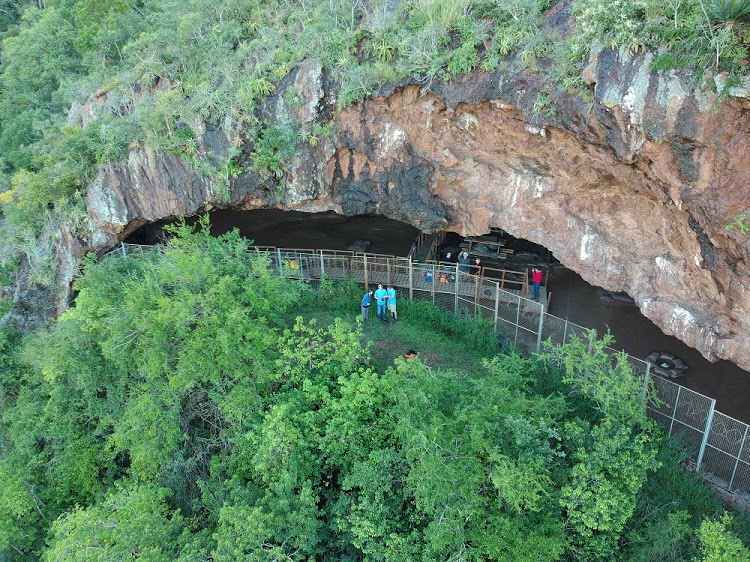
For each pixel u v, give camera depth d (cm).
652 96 1196
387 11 1798
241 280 1708
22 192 2275
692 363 1809
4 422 1916
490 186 1803
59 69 3225
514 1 1461
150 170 2053
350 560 1292
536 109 1413
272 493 1320
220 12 2198
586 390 1432
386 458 1270
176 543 1205
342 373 1534
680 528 1227
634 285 1644
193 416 1625
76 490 1714
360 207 2039
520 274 2330
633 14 1214
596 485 1180
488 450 1145
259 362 1519
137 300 1510
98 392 1792
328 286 2145
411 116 1728
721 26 1092
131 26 2722
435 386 1333
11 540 1591
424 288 2130
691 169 1216
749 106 1082
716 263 1301
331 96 1833
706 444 1445
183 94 2041
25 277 2392
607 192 1546
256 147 1941
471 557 1160
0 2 3978
